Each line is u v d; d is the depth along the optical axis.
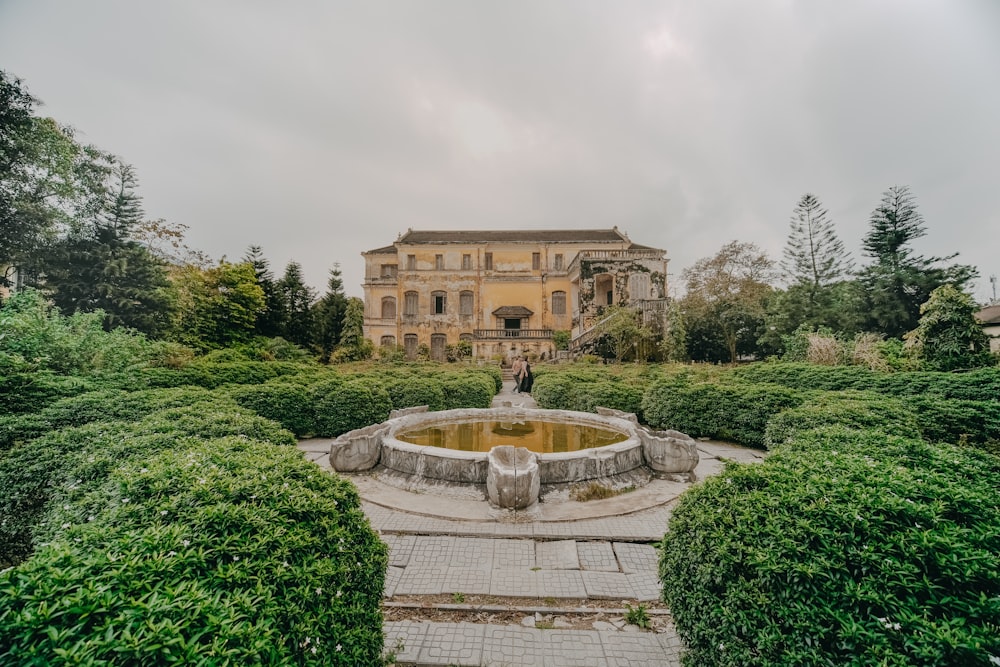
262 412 8.35
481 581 3.50
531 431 7.78
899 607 1.60
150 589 1.43
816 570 1.77
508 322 36.50
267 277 30.75
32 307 9.11
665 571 2.51
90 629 1.22
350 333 35.59
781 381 11.52
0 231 14.39
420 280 36.44
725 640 1.95
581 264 29.86
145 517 2.02
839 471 2.57
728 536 2.13
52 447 3.73
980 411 6.05
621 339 22.03
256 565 1.75
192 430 4.25
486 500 4.98
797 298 25.97
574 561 3.82
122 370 9.48
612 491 5.26
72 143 15.80
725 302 24.16
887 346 13.84
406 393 9.85
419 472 5.49
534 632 2.93
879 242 23.88
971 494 2.19
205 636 1.34
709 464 7.03
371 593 2.41
